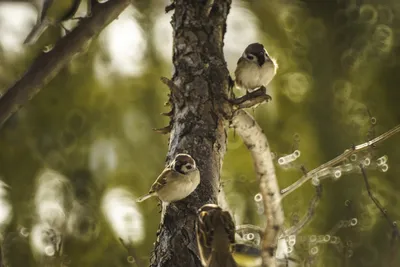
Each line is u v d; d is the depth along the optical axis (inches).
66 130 572.4
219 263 212.8
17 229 496.7
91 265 513.7
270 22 610.2
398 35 629.6
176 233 267.3
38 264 484.1
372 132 400.5
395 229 312.8
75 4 299.6
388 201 571.5
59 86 577.0
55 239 418.3
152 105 585.3
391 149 595.2
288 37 617.0
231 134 553.3
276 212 366.6
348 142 596.1
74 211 526.0
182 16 319.6
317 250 427.5
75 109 577.0
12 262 485.4
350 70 623.8
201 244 225.5
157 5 590.6
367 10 632.4
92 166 564.4
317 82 610.9
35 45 537.6
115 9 189.3
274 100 601.3
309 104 606.2
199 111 299.4
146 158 575.5
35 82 173.8
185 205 275.7
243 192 522.6
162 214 284.8
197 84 303.9
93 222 524.7
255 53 336.8
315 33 624.7
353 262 528.4
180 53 313.6
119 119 580.4
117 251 518.0
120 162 571.2
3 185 543.5
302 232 534.6
